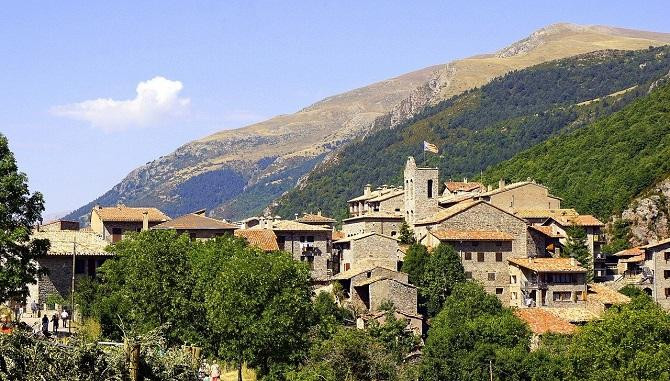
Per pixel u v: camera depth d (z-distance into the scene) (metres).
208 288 100.62
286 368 96.00
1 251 71.06
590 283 165.25
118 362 48.50
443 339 119.12
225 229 169.25
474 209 168.75
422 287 156.25
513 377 112.44
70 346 48.06
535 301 156.00
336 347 99.81
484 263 164.38
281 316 97.00
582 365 108.56
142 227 169.00
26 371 45.84
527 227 168.50
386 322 133.75
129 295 100.19
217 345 100.44
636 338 105.62
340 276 158.25
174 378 52.03
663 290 171.25
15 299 72.31
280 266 99.94
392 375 101.62
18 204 72.94
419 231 180.62
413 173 188.88
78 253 124.69
